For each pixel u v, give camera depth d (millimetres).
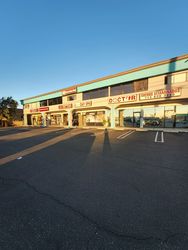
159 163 6398
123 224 2873
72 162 6777
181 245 2385
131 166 6109
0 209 3438
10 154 8625
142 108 19578
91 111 24953
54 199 3807
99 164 6434
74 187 4422
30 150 9523
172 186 4344
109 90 21250
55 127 30016
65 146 10453
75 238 2572
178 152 8141
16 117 44906
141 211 3240
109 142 11617
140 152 8320
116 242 2469
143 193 3988
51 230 2770
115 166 6152
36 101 34000
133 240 2502
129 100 19078
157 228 2748
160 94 16469
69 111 26859
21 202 3705
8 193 4160
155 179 4840
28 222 2994
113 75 20312
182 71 15094
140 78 17828
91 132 18781
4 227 2871
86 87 23547
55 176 5254
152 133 16172
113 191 4137
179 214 3111
